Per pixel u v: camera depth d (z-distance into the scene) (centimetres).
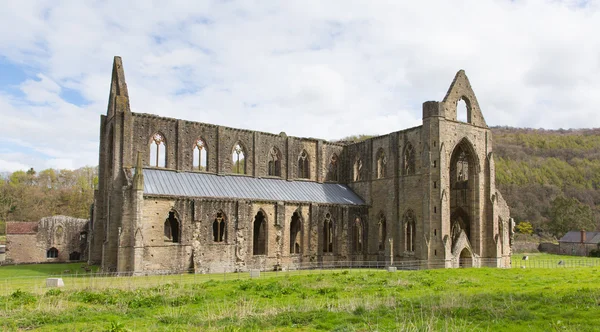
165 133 6556
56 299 3102
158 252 5600
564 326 2134
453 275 4706
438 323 2256
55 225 8362
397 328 2105
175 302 3017
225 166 7050
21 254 8038
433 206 6519
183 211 5853
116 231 5809
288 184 7525
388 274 4831
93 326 2309
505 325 2212
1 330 2230
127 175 5881
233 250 6188
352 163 8250
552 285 3759
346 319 2397
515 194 18825
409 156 7094
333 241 7269
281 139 7706
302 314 2516
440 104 6694
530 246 13975
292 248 7681
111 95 6669
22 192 14538
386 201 7388
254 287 3762
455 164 7625
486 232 7088
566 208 15288
